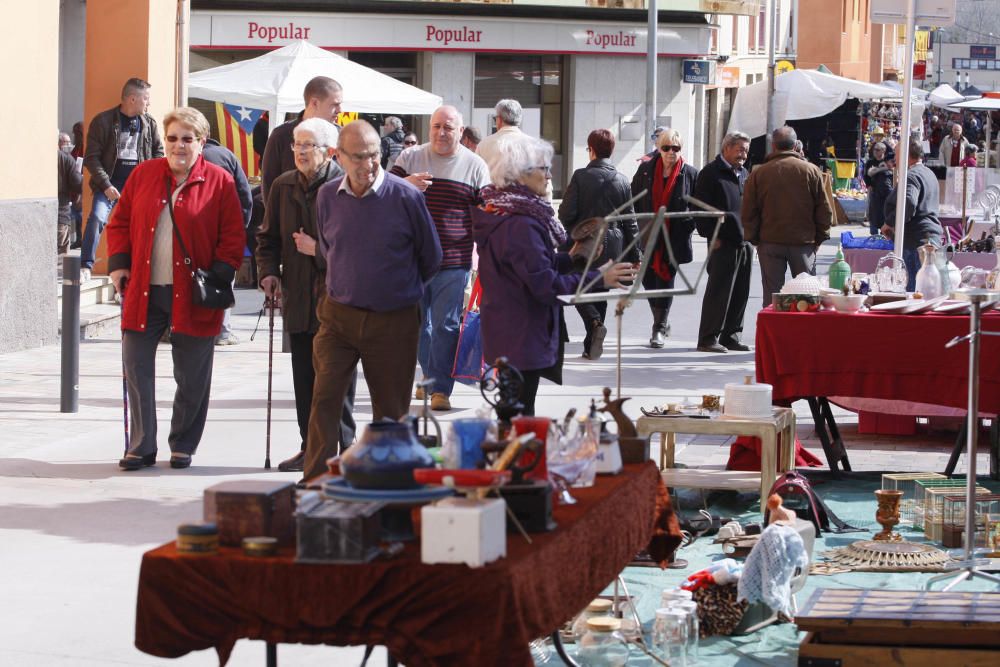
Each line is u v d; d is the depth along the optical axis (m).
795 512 12.71
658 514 9.31
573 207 21.91
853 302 14.42
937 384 14.02
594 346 18.89
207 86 30.19
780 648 9.59
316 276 13.94
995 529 11.84
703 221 23.14
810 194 22.70
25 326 22.55
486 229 11.24
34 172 22.77
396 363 12.16
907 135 19.16
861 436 16.98
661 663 9.09
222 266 14.39
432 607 6.14
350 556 6.25
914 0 18.73
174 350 14.53
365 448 6.55
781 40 81.06
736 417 12.91
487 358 11.40
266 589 6.32
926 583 11.04
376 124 49.59
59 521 12.55
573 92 53.91
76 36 42.56
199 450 15.62
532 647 9.09
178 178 14.30
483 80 52.28
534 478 7.09
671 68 55.69
